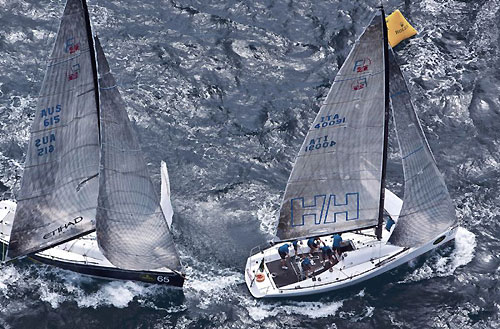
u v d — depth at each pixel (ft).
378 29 638.12
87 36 645.92
